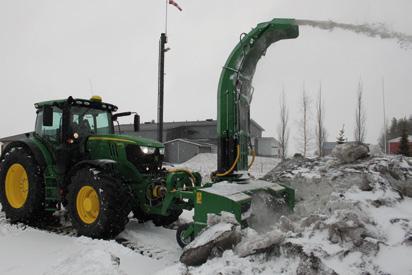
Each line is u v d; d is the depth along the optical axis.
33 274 3.95
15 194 6.58
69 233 5.71
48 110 5.92
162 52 10.70
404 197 5.16
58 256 4.51
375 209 4.48
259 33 4.91
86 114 6.49
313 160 6.41
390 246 3.63
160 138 10.52
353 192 4.95
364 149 5.91
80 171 5.48
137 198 5.68
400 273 3.25
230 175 4.92
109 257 3.91
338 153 6.02
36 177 6.09
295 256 3.53
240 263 3.58
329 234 3.80
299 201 5.57
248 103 5.21
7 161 6.57
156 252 4.77
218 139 5.00
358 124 22.41
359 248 3.62
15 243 5.19
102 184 5.18
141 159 5.83
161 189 5.37
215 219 4.15
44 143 6.34
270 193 4.98
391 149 25.45
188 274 3.62
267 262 3.61
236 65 4.96
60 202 6.07
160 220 6.09
